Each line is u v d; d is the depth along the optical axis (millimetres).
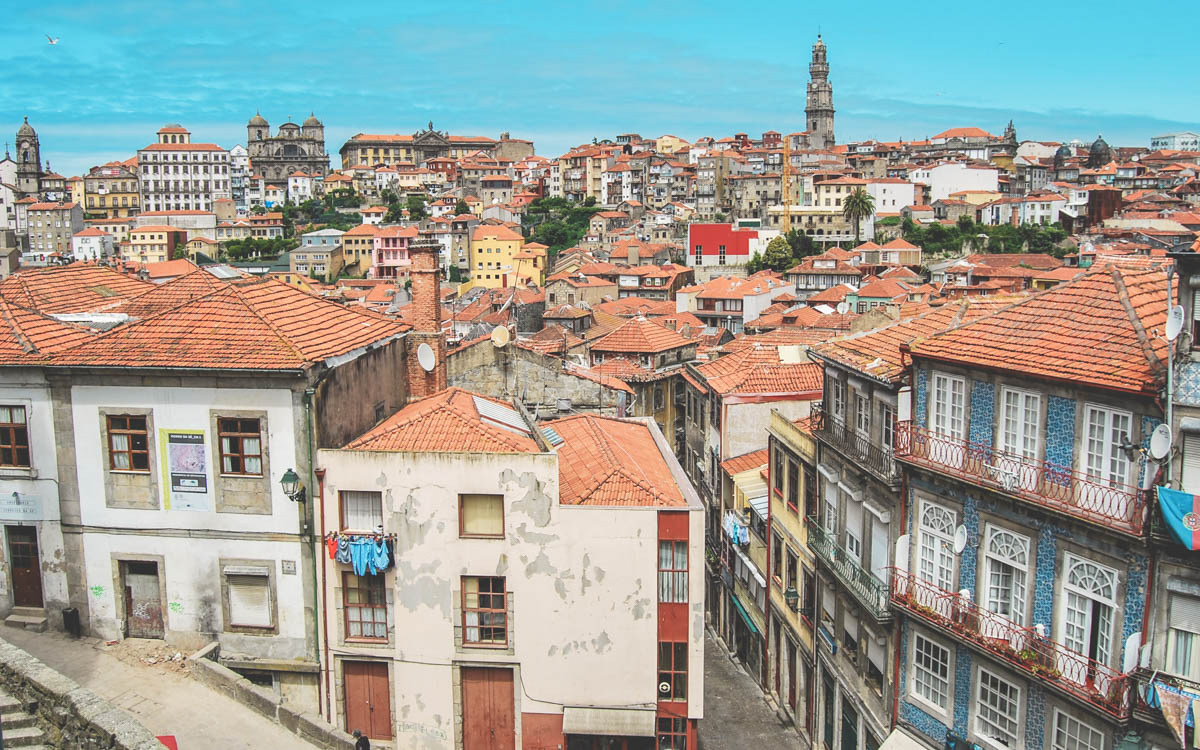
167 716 28266
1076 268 130000
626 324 72312
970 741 27797
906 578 29828
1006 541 26375
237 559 30812
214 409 30250
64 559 31609
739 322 137000
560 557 29859
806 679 39281
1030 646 25312
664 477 33469
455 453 29688
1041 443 25281
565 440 36781
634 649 30078
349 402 32625
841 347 36062
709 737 39625
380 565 29656
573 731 29922
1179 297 21641
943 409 28703
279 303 33938
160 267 149375
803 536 39125
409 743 30875
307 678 30922
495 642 30500
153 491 30906
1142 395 22234
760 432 49438
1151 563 22141
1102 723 23672
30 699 25062
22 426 31359
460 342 65188
